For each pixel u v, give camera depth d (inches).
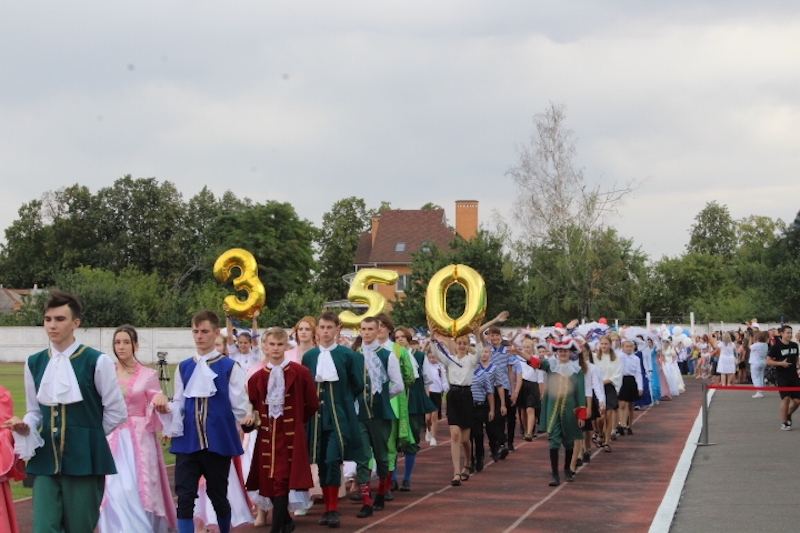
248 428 342.3
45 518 278.4
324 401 392.2
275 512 360.8
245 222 2395.4
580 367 523.5
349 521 404.8
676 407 1067.9
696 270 3444.9
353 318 537.0
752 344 1179.3
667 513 396.5
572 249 2106.3
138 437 333.1
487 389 564.1
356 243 3718.0
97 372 285.6
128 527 319.0
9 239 3698.3
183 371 335.0
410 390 509.7
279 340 363.9
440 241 3110.2
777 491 456.4
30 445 276.4
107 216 3408.0
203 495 369.4
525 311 2158.0
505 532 379.2
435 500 461.1
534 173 2154.3
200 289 2571.4
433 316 526.9
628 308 2166.6
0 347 2215.8
